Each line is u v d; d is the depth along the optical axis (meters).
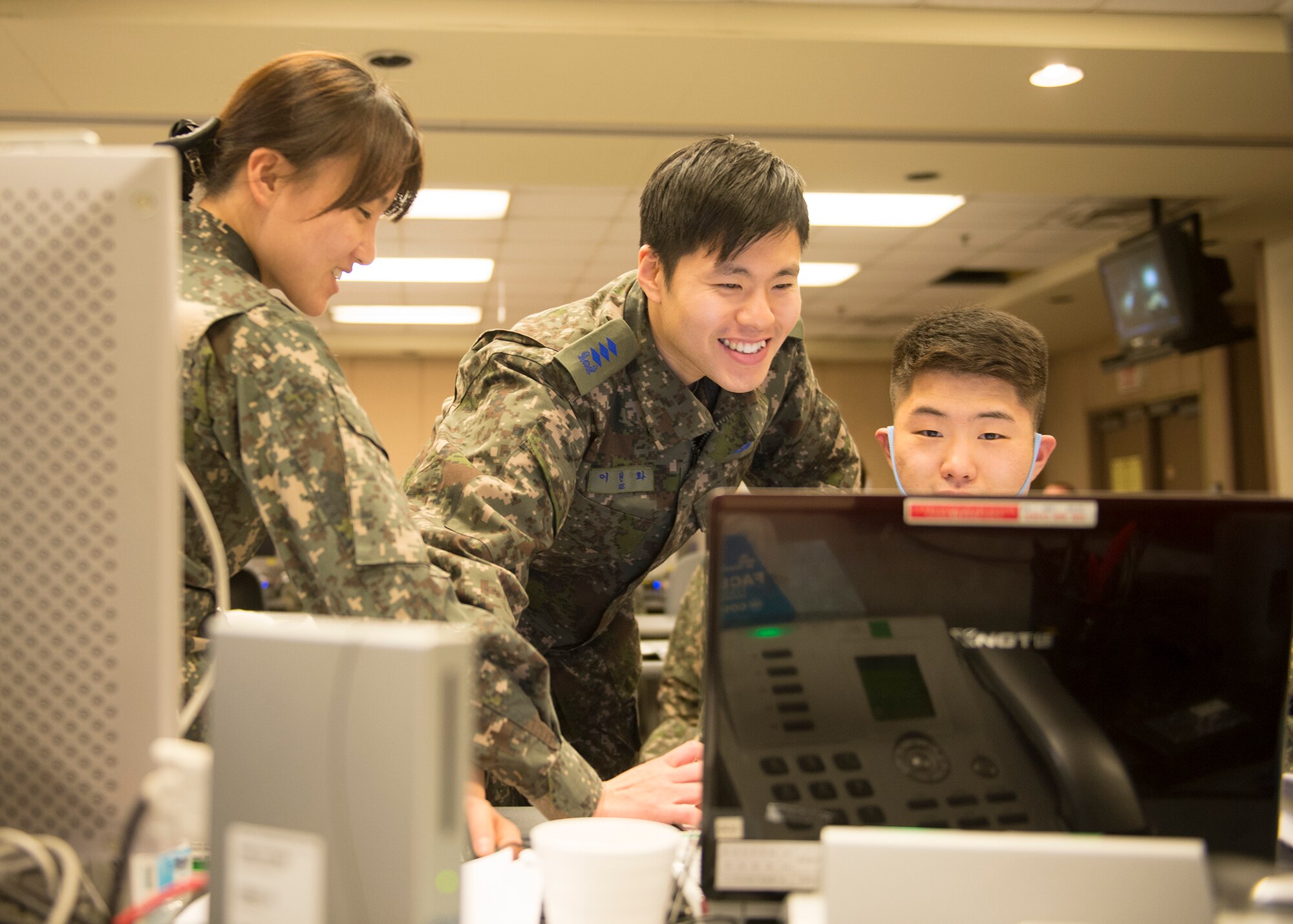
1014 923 0.67
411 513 1.05
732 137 1.41
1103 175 5.67
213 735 0.64
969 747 0.83
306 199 1.09
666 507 1.63
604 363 1.47
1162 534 0.84
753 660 0.83
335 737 0.61
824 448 1.89
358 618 0.96
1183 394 9.12
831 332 10.80
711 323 1.37
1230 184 5.85
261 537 1.16
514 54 4.10
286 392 0.98
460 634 0.62
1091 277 7.95
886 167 5.52
